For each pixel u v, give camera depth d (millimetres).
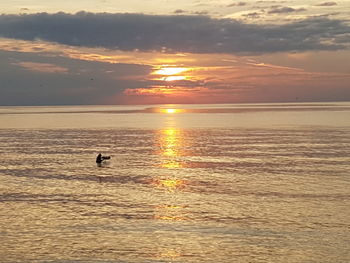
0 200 57094
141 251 39562
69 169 81062
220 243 41250
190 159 92938
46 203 55469
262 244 40969
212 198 57594
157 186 65625
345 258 37969
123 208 52875
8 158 95250
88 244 41188
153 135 154500
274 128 179875
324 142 121562
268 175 73062
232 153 101125
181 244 41094
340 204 53688
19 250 39875
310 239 42062
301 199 56375
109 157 88875
